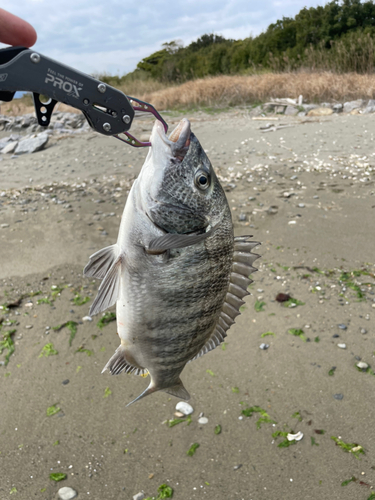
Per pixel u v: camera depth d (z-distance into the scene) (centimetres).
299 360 77
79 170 204
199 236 27
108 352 82
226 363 78
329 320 86
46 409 71
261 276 103
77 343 85
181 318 32
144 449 63
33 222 140
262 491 56
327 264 106
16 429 67
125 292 32
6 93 25
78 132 300
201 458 61
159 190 30
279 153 201
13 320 92
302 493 55
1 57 23
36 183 188
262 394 71
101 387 75
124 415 69
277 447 62
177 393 37
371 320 85
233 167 187
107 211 147
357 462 58
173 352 33
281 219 131
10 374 78
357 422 64
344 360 76
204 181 31
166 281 31
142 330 33
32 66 23
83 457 62
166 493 56
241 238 35
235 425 66
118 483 58
